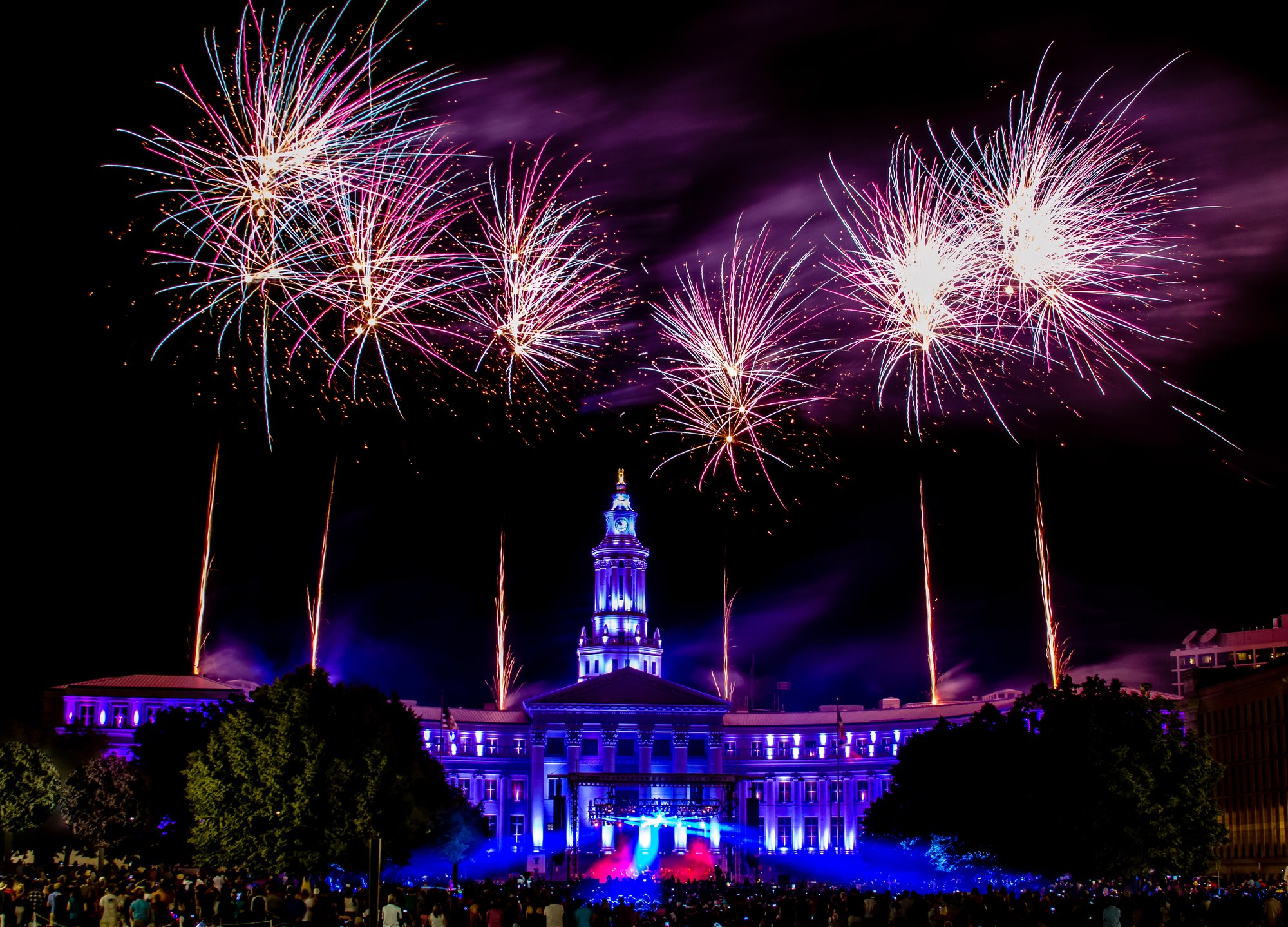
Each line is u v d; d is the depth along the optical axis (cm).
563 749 18338
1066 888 8769
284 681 9731
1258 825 13775
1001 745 9844
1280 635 19775
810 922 5662
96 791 11756
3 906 5316
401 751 11125
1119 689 9375
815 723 18925
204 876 9331
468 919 5441
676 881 10781
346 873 9762
